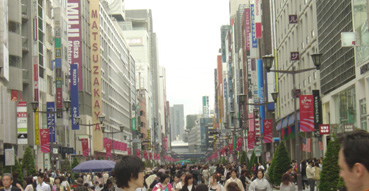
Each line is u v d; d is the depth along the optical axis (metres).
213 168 49.00
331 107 47.03
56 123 76.75
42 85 69.69
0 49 52.47
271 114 84.69
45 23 72.88
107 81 126.31
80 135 98.06
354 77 40.28
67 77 84.62
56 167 70.00
